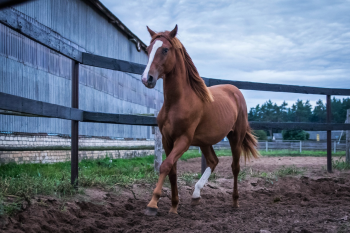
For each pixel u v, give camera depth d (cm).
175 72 296
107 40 1092
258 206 368
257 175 550
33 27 281
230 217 296
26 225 225
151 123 411
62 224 251
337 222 246
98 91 1029
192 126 304
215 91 372
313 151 1784
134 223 275
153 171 566
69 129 878
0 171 506
